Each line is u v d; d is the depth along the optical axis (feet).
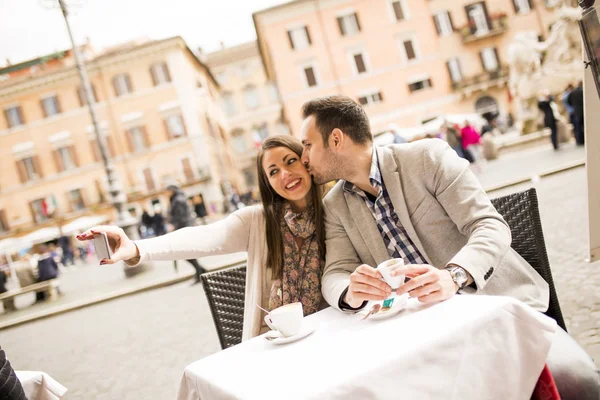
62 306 35.01
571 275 13.09
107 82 126.62
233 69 174.09
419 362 3.94
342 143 6.79
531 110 74.28
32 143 129.59
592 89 8.27
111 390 14.02
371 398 3.74
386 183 6.82
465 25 115.34
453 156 6.80
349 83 118.21
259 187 7.78
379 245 6.89
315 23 118.21
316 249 7.48
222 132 158.20
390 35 117.19
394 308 5.18
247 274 7.80
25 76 130.52
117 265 66.28
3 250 99.25
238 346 5.63
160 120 126.52
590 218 8.84
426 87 117.08
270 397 3.81
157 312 24.23
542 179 35.01
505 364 4.24
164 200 127.13
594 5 7.63
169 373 14.17
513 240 7.08
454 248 6.76
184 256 7.33
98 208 128.26
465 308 4.57
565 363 4.95
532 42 72.79
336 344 4.71
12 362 21.66
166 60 125.39
